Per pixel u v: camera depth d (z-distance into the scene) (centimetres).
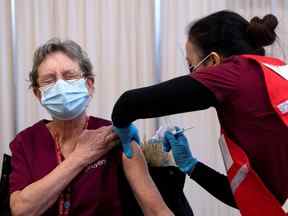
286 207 113
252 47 121
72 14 232
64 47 149
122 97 112
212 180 144
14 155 145
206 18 123
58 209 137
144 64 235
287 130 102
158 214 137
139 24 234
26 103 235
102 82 234
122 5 232
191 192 234
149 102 105
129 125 127
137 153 142
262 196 107
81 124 151
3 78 233
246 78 105
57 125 151
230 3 237
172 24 236
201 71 108
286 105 101
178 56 235
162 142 152
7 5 233
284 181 110
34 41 233
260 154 106
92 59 233
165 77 237
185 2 235
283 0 237
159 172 150
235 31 119
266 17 121
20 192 134
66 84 143
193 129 236
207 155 237
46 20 232
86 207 137
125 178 144
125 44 234
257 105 104
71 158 136
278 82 104
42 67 145
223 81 104
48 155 144
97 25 234
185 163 147
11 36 234
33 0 231
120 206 142
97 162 141
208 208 237
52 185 131
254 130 105
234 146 109
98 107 234
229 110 107
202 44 120
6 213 142
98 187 138
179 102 104
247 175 107
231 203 140
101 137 140
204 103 105
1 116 234
